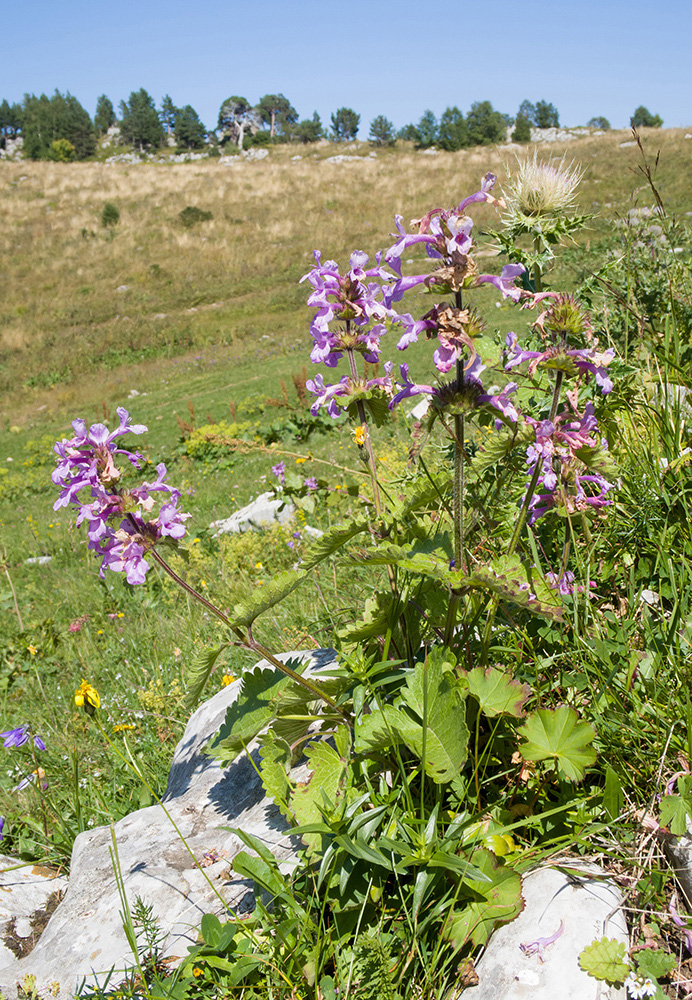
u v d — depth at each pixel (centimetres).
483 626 227
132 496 210
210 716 343
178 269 4538
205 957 193
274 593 207
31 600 952
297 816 202
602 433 295
